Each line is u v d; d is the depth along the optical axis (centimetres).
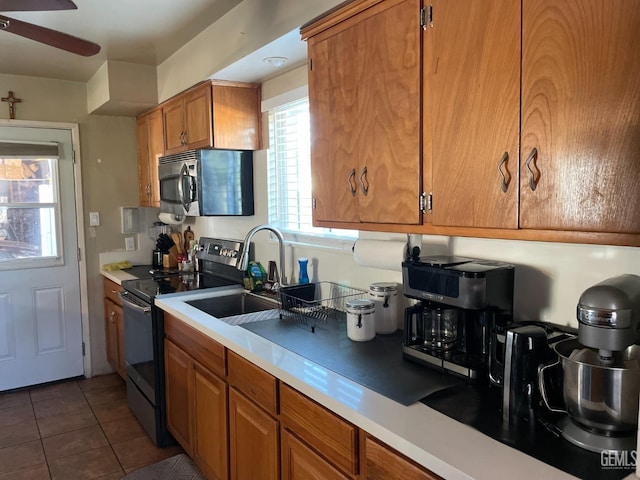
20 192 363
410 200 157
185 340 241
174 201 316
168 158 322
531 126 119
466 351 157
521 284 156
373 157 170
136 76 332
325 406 140
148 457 268
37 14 240
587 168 109
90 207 388
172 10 240
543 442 111
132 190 404
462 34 135
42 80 364
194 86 289
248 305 279
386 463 121
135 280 326
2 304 359
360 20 171
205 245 350
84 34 271
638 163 100
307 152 260
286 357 171
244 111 285
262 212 296
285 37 206
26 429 302
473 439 112
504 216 128
